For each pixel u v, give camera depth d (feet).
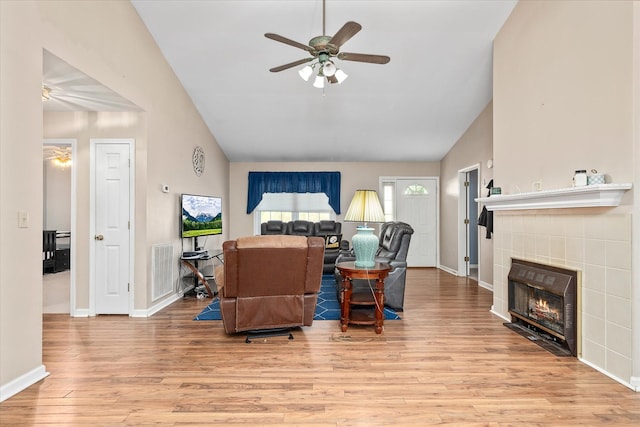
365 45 13.79
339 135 21.24
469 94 16.98
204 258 15.44
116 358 8.88
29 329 7.56
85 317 12.56
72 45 9.10
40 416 6.31
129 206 12.75
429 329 11.20
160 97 13.97
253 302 10.12
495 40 13.24
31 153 7.72
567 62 9.30
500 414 6.40
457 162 21.77
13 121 7.30
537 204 10.02
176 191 15.57
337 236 21.93
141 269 12.71
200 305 14.34
